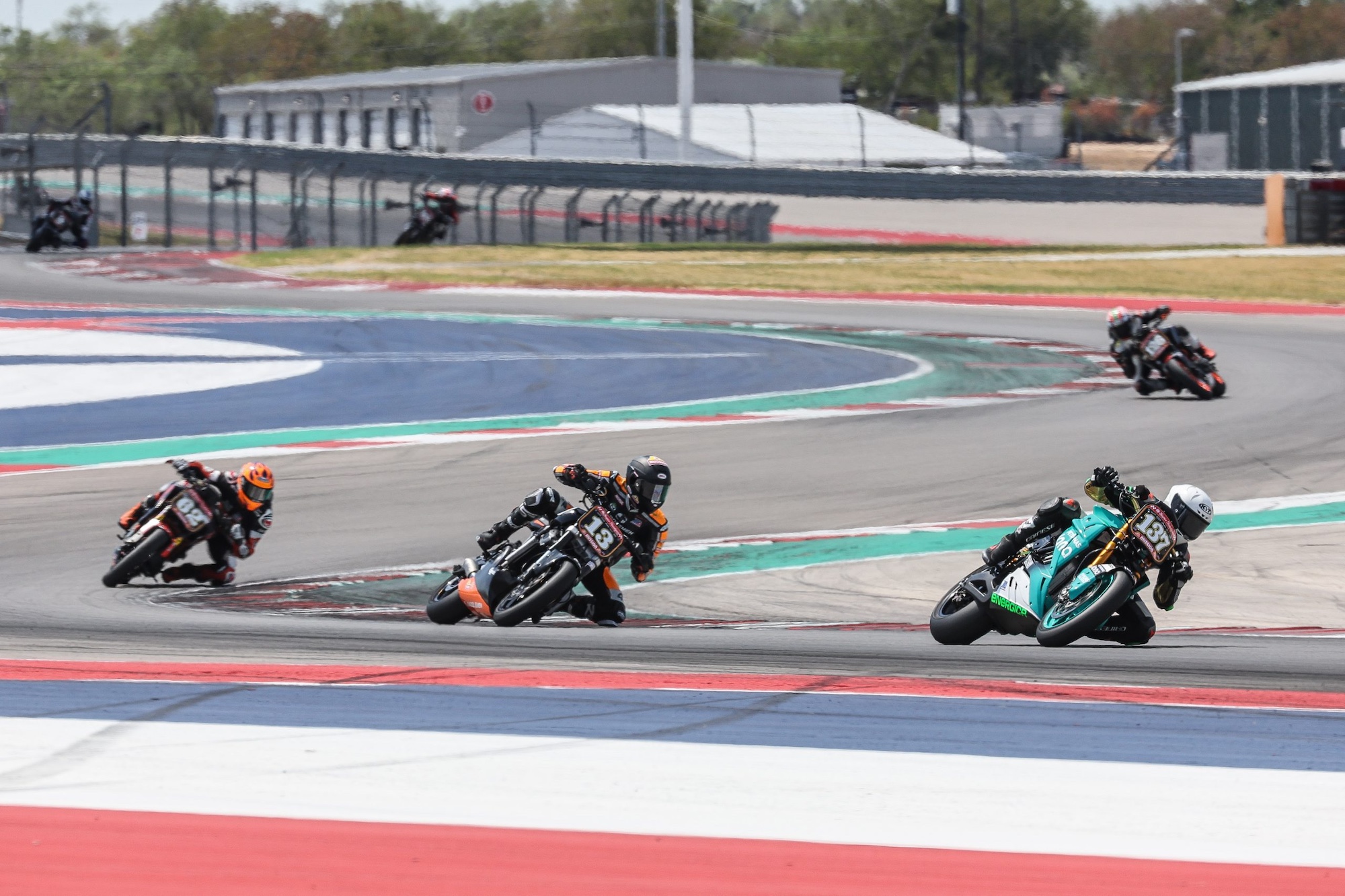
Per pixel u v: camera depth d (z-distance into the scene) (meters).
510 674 27.83
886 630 35.75
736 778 20.55
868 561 45.19
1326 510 52.56
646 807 19.17
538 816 18.73
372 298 136.62
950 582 42.47
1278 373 85.94
